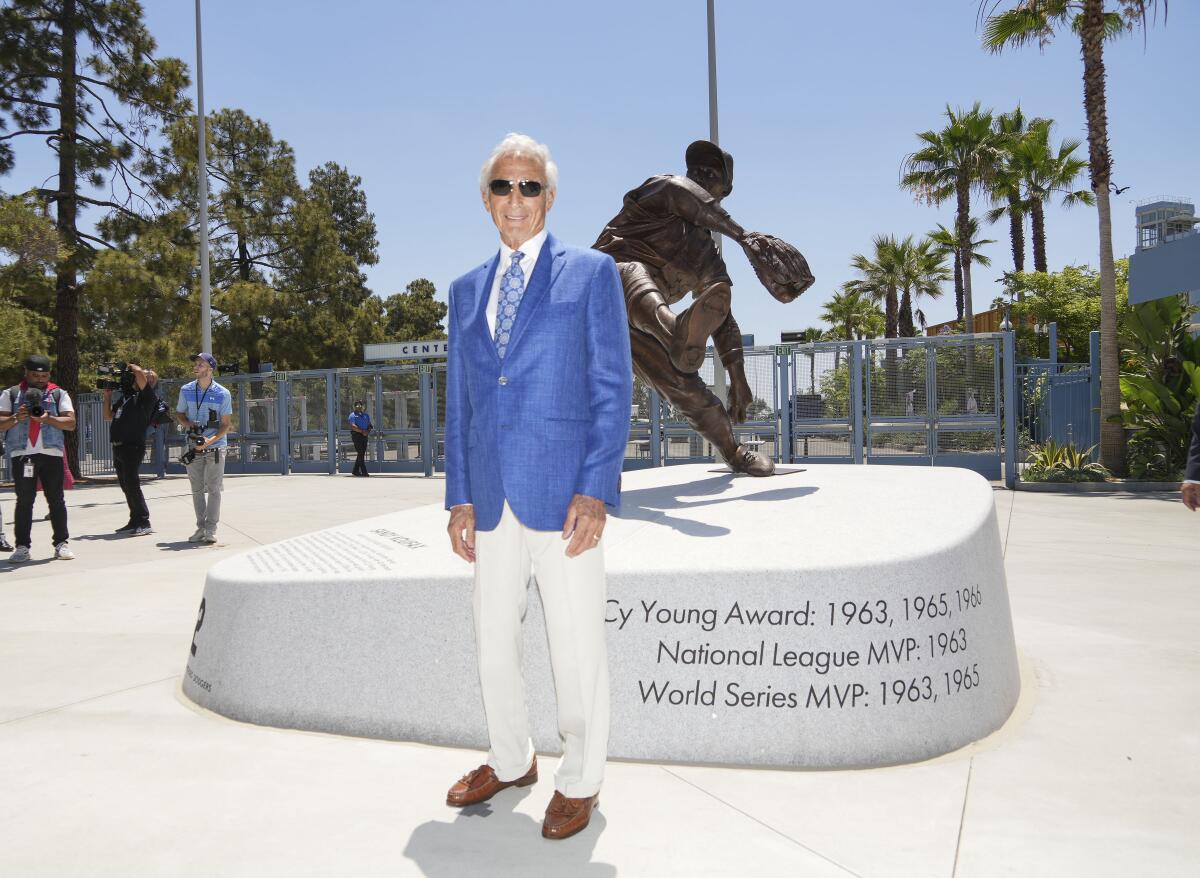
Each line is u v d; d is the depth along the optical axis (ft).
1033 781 9.36
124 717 11.78
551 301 8.00
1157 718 11.29
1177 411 49.14
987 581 11.57
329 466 67.62
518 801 9.03
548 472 7.84
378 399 67.92
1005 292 111.14
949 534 11.21
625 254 16.51
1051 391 60.95
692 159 17.02
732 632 10.11
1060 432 60.49
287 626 11.53
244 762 10.12
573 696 8.09
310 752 10.44
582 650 8.03
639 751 10.12
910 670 10.19
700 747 10.03
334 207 156.15
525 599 8.52
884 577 10.21
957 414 53.26
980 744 10.49
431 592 10.89
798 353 55.72
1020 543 27.07
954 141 103.45
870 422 54.60
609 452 7.87
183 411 29.04
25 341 70.79
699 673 10.12
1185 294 53.47
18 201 62.34
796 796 9.06
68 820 8.66
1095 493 45.85
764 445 56.44
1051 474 48.47
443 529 14.73
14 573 23.58
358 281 152.46
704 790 9.23
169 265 70.54
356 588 11.22
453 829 8.41
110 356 123.95
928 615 10.40
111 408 31.91
